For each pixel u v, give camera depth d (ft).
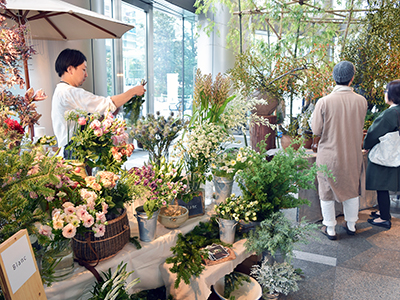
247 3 15.26
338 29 16.15
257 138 11.18
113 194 4.85
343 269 8.25
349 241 9.79
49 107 11.51
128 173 5.18
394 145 9.88
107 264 4.80
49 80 11.44
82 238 4.60
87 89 13.06
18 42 6.11
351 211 9.94
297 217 10.74
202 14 23.00
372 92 12.47
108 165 5.04
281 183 6.48
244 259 6.50
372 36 12.34
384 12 12.14
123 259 5.02
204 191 6.88
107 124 4.74
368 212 12.11
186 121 6.03
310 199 10.65
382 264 8.50
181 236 6.07
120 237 4.96
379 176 10.36
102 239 4.67
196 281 5.45
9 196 3.17
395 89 9.79
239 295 6.46
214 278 5.65
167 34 21.27
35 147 3.71
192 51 23.93
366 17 12.76
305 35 16.14
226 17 22.76
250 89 11.25
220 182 6.81
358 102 8.96
